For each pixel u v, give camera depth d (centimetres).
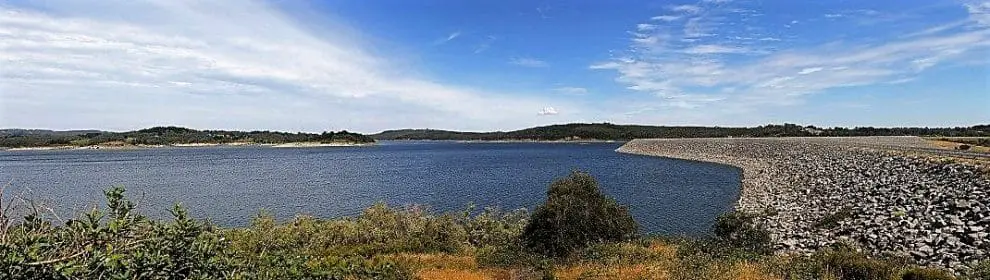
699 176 6462
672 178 6253
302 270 1141
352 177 7000
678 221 3391
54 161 11706
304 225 2350
